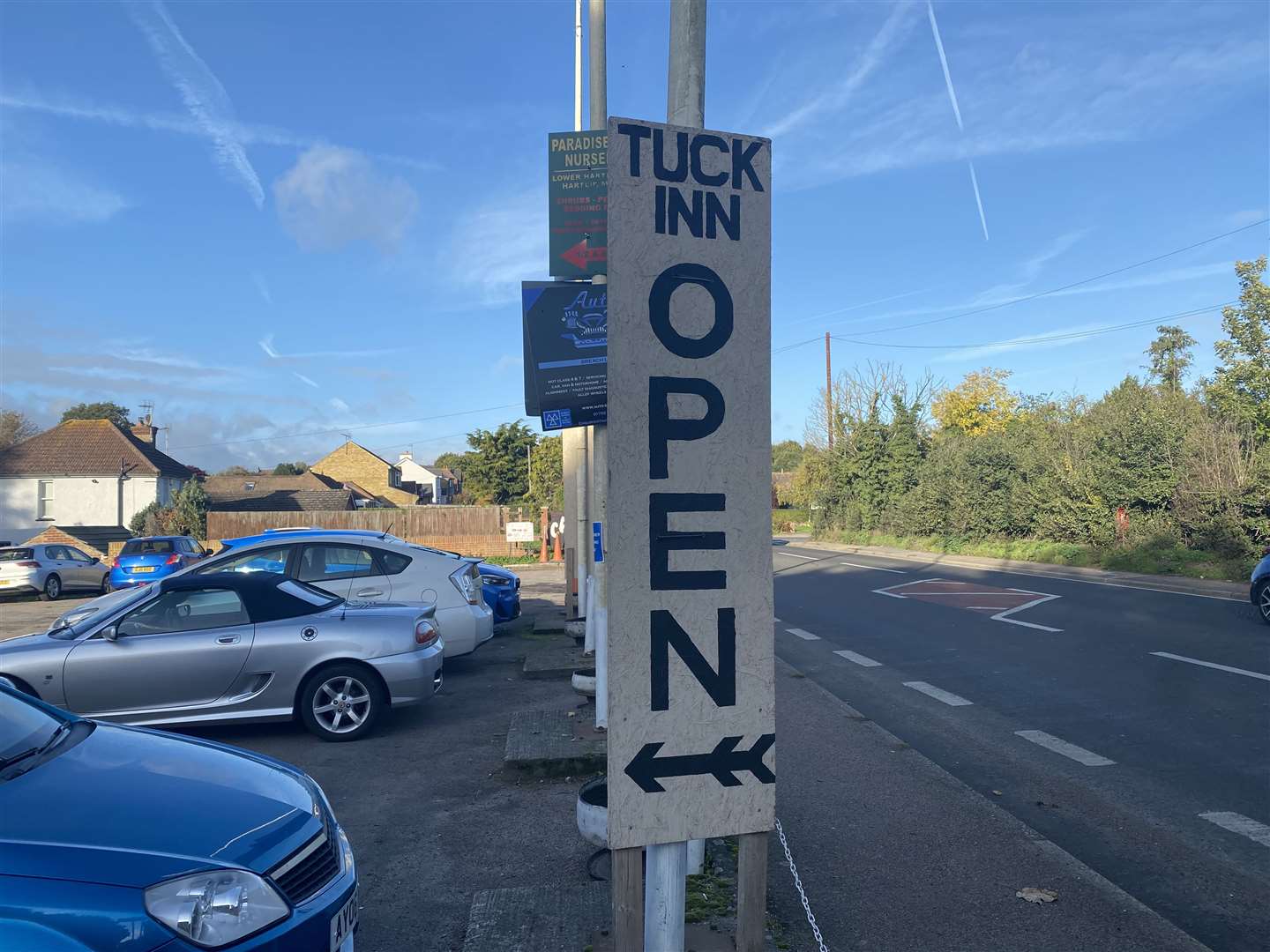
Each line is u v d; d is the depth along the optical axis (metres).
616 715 2.77
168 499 46.72
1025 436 30.53
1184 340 43.47
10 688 4.29
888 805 5.64
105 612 7.79
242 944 2.93
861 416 42.16
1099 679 9.46
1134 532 22.97
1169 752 6.82
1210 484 20.78
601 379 8.54
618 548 2.77
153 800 3.31
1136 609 14.72
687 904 4.05
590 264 8.58
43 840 2.94
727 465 2.86
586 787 4.79
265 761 4.05
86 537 37.31
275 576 7.96
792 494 65.31
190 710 7.31
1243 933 4.09
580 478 12.57
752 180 2.92
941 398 57.31
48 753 3.68
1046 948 3.86
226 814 3.31
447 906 4.42
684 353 2.83
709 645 2.84
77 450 45.59
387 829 5.46
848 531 42.38
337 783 6.39
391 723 8.11
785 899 4.29
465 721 8.14
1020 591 18.14
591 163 8.60
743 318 2.88
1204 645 11.14
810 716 8.01
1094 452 24.95
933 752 7.00
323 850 3.47
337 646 7.47
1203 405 23.41
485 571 13.66
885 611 15.88
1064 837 5.24
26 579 24.77
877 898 4.32
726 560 2.85
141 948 2.76
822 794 5.85
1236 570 18.38
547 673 10.19
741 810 2.87
